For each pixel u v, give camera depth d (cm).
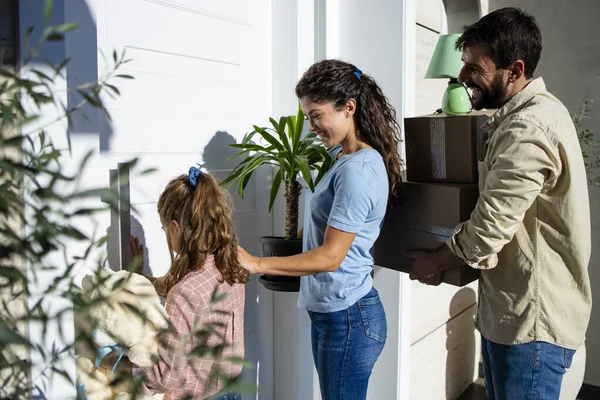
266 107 248
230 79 228
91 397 128
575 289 166
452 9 333
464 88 214
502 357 172
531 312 165
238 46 230
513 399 171
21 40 123
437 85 304
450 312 324
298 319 251
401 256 200
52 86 129
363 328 182
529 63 169
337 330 182
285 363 260
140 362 130
